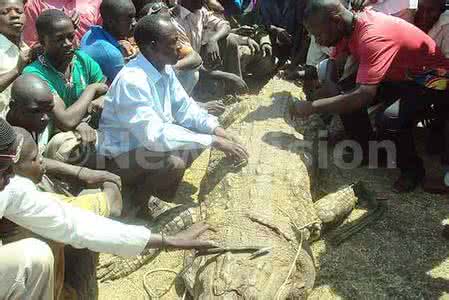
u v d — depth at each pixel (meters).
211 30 6.63
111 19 5.17
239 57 6.89
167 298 3.96
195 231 3.69
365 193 4.99
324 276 4.14
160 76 4.41
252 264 3.44
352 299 3.92
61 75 4.59
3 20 4.64
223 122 5.59
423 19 5.40
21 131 3.03
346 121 5.31
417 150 5.64
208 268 3.52
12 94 3.72
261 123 5.19
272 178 4.33
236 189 4.25
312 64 6.59
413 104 4.94
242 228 3.78
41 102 3.69
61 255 3.16
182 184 5.32
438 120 5.39
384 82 5.05
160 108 4.49
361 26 4.57
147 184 4.74
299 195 4.36
